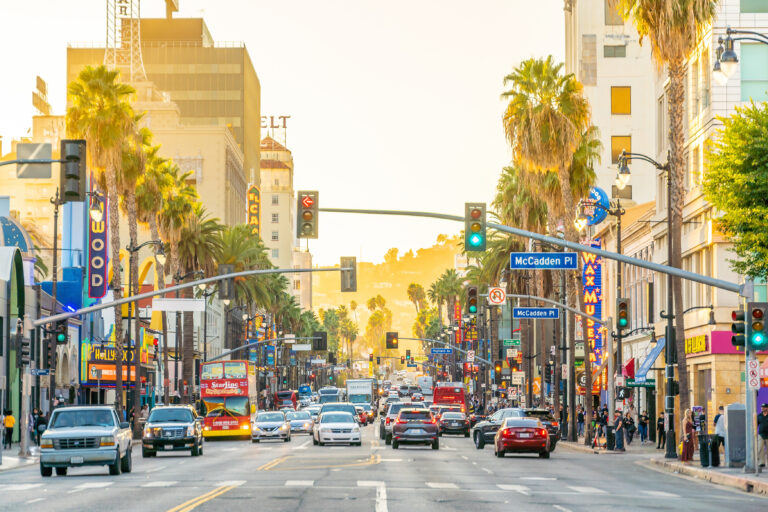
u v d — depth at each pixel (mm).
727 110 64875
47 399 88500
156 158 93375
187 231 107750
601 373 98062
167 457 55125
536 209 91062
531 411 65500
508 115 74312
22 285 80438
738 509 27766
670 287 54844
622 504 28484
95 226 104125
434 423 64250
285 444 74312
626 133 119250
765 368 42500
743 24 65188
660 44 52875
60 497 29031
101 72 77500
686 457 49094
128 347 81188
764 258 41906
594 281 94875
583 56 119688
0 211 118438
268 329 187250
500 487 34156
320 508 25625
